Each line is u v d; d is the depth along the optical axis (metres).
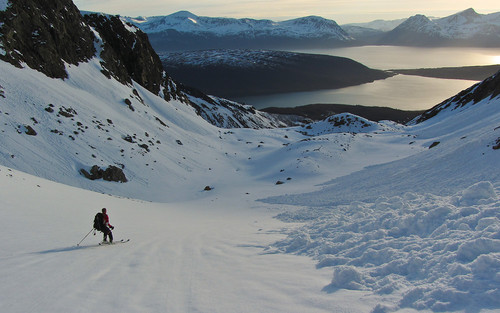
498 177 20.80
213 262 11.19
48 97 55.22
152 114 79.62
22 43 59.97
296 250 12.27
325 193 37.97
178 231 19.78
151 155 59.53
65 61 69.38
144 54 100.94
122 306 7.07
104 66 81.56
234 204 40.19
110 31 95.62
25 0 63.03
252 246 14.04
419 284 6.65
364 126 123.06
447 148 41.28
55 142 47.66
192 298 7.48
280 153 74.44
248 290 7.80
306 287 7.57
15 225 15.62
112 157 52.28
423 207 12.73
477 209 10.12
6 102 48.62
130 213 27.95
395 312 5.60
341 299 6.54
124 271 9.86
